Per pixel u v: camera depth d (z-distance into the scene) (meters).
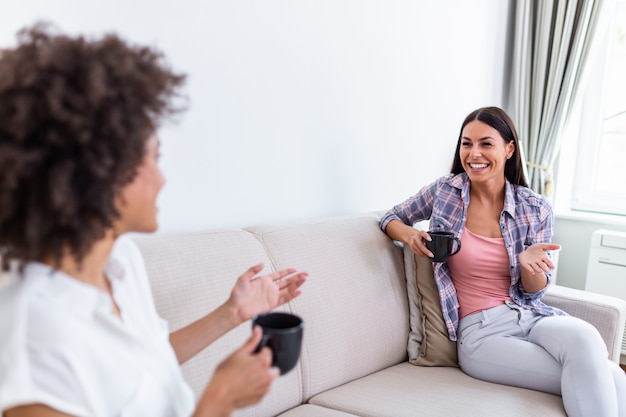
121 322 0.79
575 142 3.43
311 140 2.05
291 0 1.88
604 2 2.90
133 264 0.94
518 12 3.07
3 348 0.65
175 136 1.59
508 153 1.99
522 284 1.91
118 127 0.68
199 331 1.04
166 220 1.61
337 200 2.21
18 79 0.65
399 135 2.48
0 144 0.65
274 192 1.94
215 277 1.41
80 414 0.68
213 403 0.71
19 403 0.64
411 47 2.46
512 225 1.96
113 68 0.70
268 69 1.84
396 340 1.89
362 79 2.23
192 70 1.61
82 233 0.69
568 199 3.49
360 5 2.16
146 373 0.79
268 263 1.58
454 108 2.82
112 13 1.41
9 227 0.68
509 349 1.73
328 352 1.64
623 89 3.31
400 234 1.97
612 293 2.94
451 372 1.84
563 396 1.56
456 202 2.02
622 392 1.63
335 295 1.71
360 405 1.52
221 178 1.75
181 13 1.56
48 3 1.29
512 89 3.28
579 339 1.61
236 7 1.71
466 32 2.81
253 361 0.73
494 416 1.46
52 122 0.66
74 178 0.67
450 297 1.94
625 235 2.90
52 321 0.68
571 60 2.99
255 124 1.83
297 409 1.50
